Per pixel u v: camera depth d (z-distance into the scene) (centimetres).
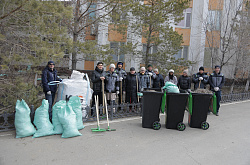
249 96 974
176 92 488
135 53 945
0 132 419
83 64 1416
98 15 898
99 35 1256
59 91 510
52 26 461
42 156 331
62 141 393
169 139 431
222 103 853
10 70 466
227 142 427
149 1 904
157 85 691
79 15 832
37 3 410
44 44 437
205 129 507
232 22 1101
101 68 571
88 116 511
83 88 510
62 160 321
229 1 1138
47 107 423
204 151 378
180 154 361
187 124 546
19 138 394
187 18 1426
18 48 445
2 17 425
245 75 1188
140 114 599
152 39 890
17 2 408
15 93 437
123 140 413
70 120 414
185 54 1459
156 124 489
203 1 1323
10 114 428
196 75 717
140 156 347
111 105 541
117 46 948
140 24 844
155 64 941
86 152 353
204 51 1413
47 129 412
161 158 343
